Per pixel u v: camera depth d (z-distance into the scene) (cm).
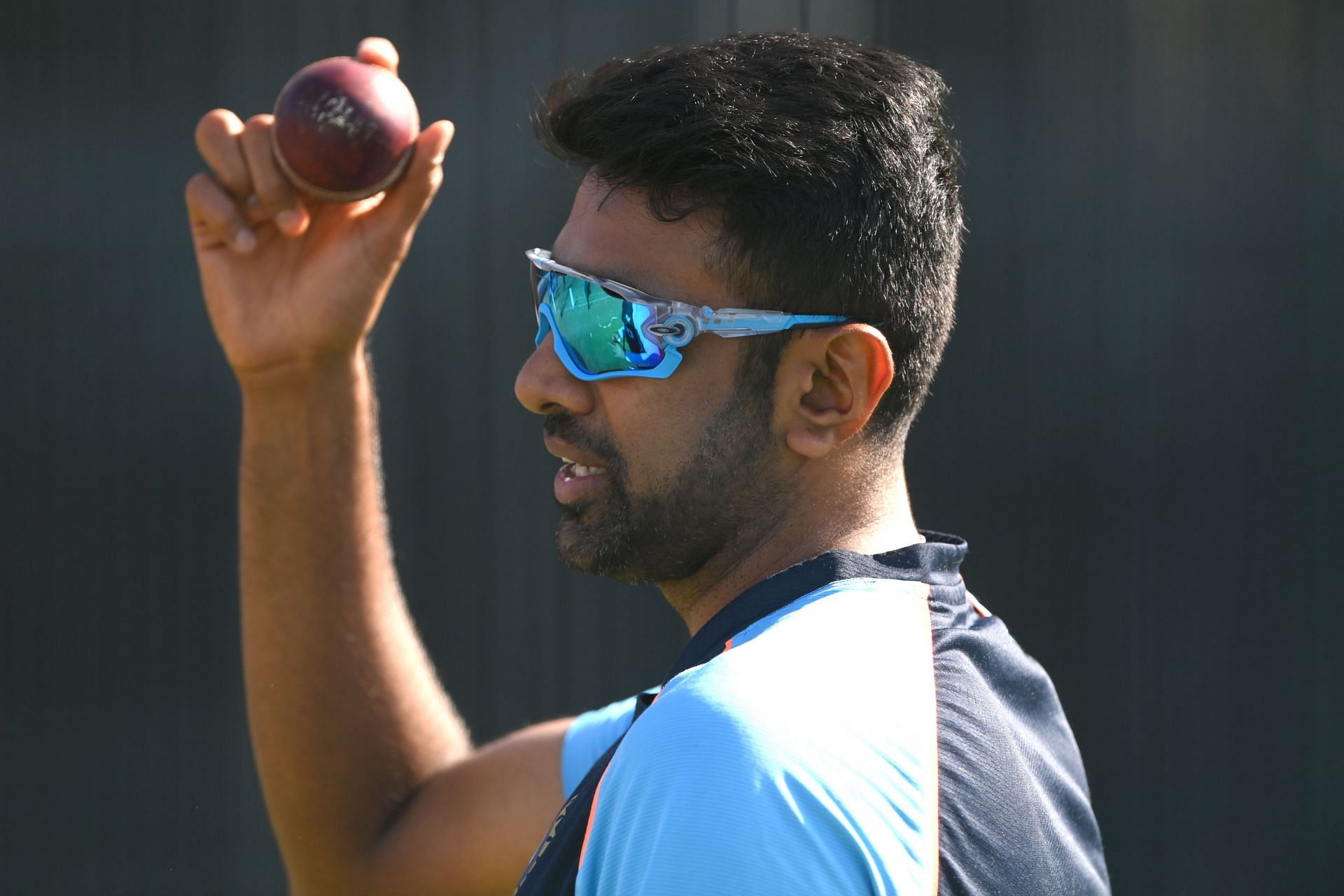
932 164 605
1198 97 1909
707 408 565
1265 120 1912
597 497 592
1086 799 594
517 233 1831
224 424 1855
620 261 568
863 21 1855
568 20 1827
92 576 1842
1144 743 1911
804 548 571
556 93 625
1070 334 1902
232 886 1844
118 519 1845
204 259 718
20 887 1822
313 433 727
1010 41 1889
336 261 705
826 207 557
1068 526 1902
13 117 1809
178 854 1842
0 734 1828
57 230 1820
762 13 1833
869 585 532
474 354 1839
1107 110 1900
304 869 748
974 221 1891
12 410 1825
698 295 562
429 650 1834
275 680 736
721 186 555
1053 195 1897
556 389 586
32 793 1830
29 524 1833
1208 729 1917
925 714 488
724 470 568
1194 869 1916
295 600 732
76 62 1814
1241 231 1914
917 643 521
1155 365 1908
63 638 1838
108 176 1823
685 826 434
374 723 750
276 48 1822
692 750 446
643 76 586
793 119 565
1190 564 1911
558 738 752
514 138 1827
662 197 563
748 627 529
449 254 1831
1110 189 1900
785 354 561
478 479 1847
